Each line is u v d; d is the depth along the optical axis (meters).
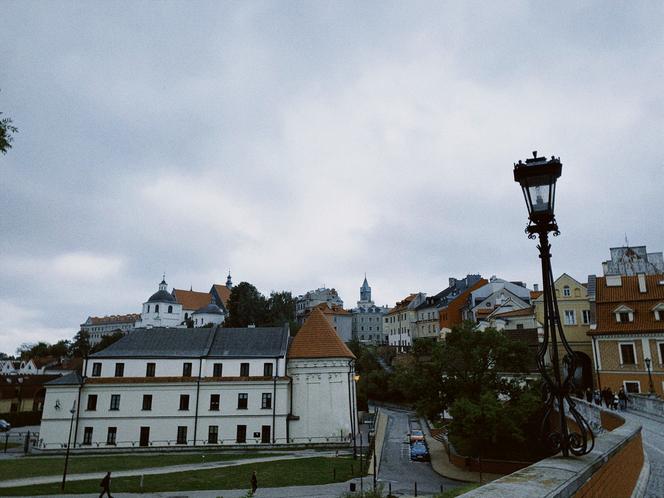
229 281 168.75
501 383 40.09
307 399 52.72
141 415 50.44
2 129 11.15
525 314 66.81
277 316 104.00
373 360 91.75
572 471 5.43
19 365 138.75
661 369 42.09
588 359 53.34
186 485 31.94
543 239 7.52
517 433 34.44
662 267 65.50
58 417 49.69
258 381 51.69
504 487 4.55
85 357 52.50
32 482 32.28
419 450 41.78
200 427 50.47
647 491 10.66
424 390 41.78
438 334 107.00
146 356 52.88
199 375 52.53
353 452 44.78
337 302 180.62
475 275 107.38
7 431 64.44
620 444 8.36
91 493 29.44
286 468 37.75
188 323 134.50
